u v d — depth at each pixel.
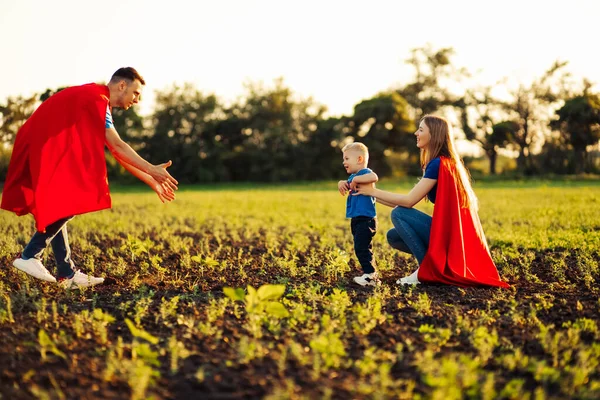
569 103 53.62
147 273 6.06
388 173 58.50
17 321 4.17
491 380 2.96
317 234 9.88
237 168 61.12
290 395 2.92
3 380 3.11
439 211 5.49
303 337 3.82
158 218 13.19
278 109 62.41
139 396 2.90
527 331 4.02
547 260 6.83
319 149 60.78
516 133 57.59
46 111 5.07
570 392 3.01
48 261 6.71
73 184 5.05
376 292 5.19
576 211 12.55
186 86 61.12
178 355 3.47
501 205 15.66
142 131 60.06
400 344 3.54
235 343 3.67
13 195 5.37
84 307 4.65
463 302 4.88
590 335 3.92
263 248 8.17
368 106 58.16
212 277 5.96
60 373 3.18
